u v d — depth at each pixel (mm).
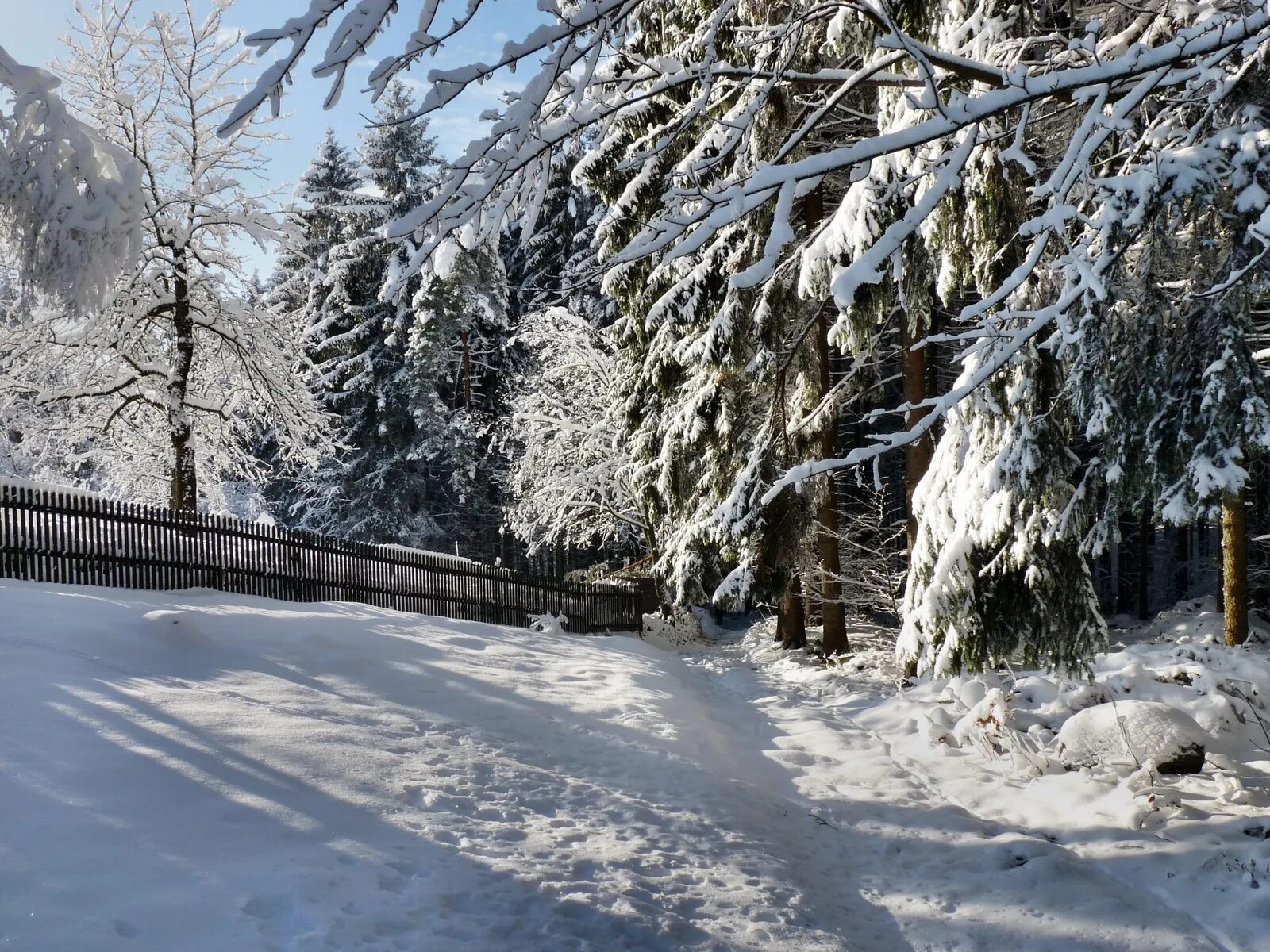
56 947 3408
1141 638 18766
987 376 4543
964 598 8656
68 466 24438
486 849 5031
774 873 5406
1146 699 9070
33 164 6910
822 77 4938
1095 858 5980
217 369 20984
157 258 18625
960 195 7543
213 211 19391
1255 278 5941
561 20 3648
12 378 18281
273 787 5340
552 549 31984
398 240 4121
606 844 5395
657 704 9680
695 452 15961
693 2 10484
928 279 8242
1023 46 6402
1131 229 5805
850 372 12906
